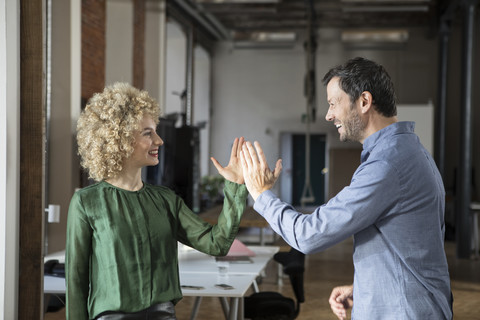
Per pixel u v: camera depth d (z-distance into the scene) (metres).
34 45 2.93
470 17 9.66
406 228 1.88
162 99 10.49
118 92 2.22
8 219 2.89
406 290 1.86
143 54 9.89
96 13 7.90
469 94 9.62
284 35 14.58
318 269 8.41
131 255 2.12
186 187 8.68
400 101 15.27
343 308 2.32
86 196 2.16
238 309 3.59
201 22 13.88
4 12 2.86
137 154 2.21
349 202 1.86
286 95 16.03
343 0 11.68
